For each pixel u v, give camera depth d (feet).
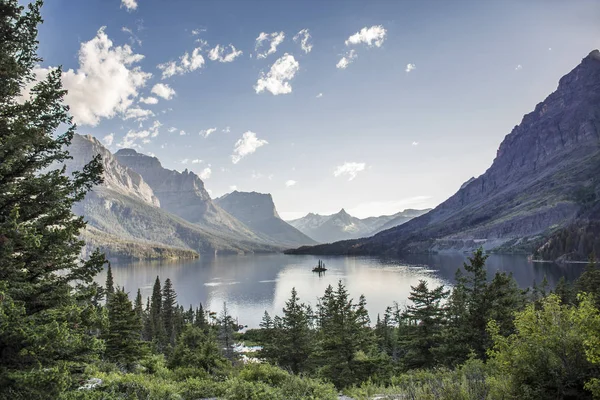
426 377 58.03
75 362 28.14
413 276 650.02
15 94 30.07
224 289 591.78
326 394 55.06
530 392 33.71
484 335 84.12
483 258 89.04
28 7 30.09
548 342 33.88
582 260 643.86
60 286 30.22
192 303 474.49
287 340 131.13
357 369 99.04
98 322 28.84
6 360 23.93
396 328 221.46
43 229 29.17
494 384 37.81
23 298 28.25
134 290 565.94
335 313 110.73
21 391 22.30
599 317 30.66
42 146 30.27
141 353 109.91
